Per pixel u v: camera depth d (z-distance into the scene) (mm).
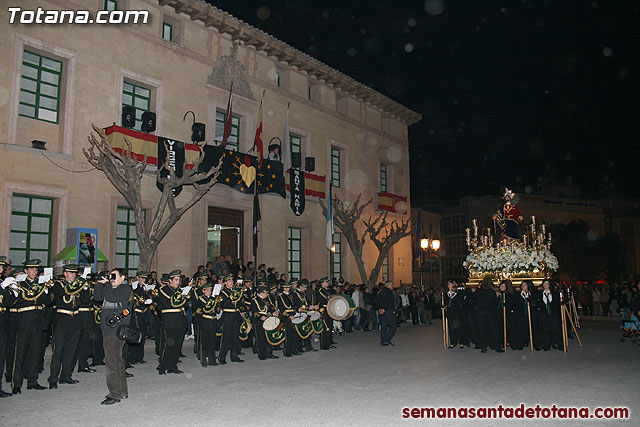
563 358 12570
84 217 17484
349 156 30406
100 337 11453
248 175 22500
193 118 21453
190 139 21297
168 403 7699
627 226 60875
